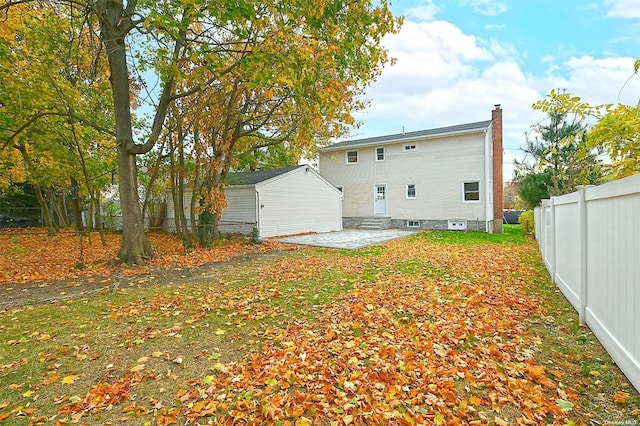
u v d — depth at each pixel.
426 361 3.20
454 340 3.66
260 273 7.70
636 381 2.56
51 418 2.51
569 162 11.90
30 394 2.83
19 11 9.13
